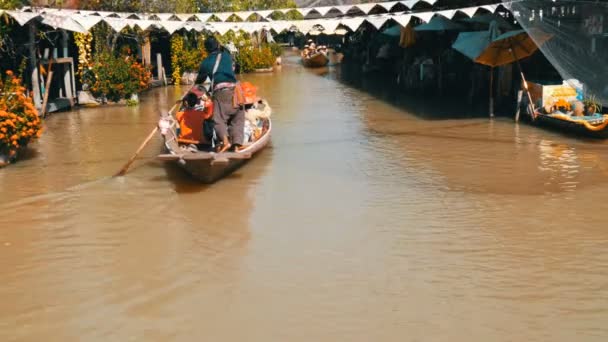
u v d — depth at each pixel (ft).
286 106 65.46
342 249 25.89
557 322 19.94
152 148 44.11
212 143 36.47
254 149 37.91
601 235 26.78
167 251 26.02
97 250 26.22
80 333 19.89
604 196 31.73
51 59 55.57
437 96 69.36
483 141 44.57
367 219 29.22
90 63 65.41
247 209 30.91
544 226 27.91
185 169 34.42
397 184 34.68
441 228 27.94
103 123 54.44
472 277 23.12
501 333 19.35
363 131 49.90
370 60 107.65
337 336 19.40
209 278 23.56
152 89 82.12
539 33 37.04
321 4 91.09
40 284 23.24
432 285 22.58
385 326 19.90
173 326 20.22
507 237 26.78
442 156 40.68
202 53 88.07
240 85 34.60
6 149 38.96
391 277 23.27
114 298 22.12
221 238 27.32
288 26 43.78
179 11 76.79
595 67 36.04
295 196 32.83
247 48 105.50
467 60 70.38
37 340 19.53
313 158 40.86
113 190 34.12
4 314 21.09
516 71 57.41
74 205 31.73
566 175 35.53
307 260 24.91
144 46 85.05
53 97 63.00
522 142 43.91
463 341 18.97
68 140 46.91
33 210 31.01
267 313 20.90
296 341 19.19
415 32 76.79
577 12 35.70
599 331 19.36
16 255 25.77
